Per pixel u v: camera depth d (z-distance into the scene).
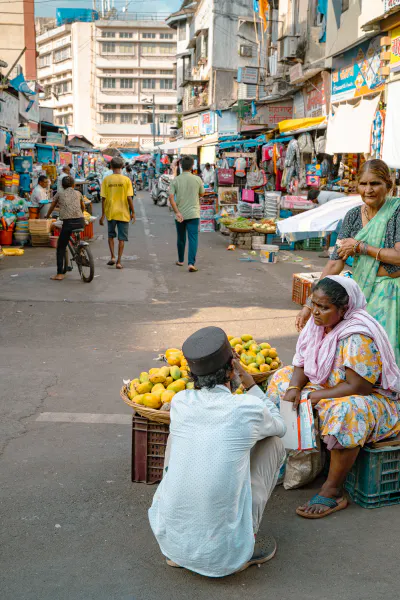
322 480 3.92
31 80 28.08
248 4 36.31
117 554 3.09
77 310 8.28
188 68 49.66
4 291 9.34
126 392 4.04
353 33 12.75
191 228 11.26
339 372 3.52
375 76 11.92
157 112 99.38
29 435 4.46
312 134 15.59
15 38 28.33
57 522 3.37
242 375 3.14
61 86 108.19
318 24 17.50
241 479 2.77
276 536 3.26
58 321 7.71
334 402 3.44
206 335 2.85
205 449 2.73
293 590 2.81
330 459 3.78
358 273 4.12
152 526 2.94
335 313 3.45
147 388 3.88
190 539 2.77
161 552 3.12
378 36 11.60
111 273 11.03
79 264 10.22
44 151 24.41
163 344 6.81
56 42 106.81
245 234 14.57
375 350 3.43
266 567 2.99
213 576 2.83
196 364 2.81
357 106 12.15
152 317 7.99
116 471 3.97
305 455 3.71
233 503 2.75
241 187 19.61
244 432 2.75
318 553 3.10
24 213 14.39
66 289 9.59
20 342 6.80
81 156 39.06
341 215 7.95
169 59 97.44
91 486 3.77
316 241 14.41
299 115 18.62
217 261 12.63
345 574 2.93
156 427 3.73
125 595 2.77
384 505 3.58
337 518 3.45
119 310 8.33
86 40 98.75
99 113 100.06
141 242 15.64
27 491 3.69
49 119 38.00
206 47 38.28
